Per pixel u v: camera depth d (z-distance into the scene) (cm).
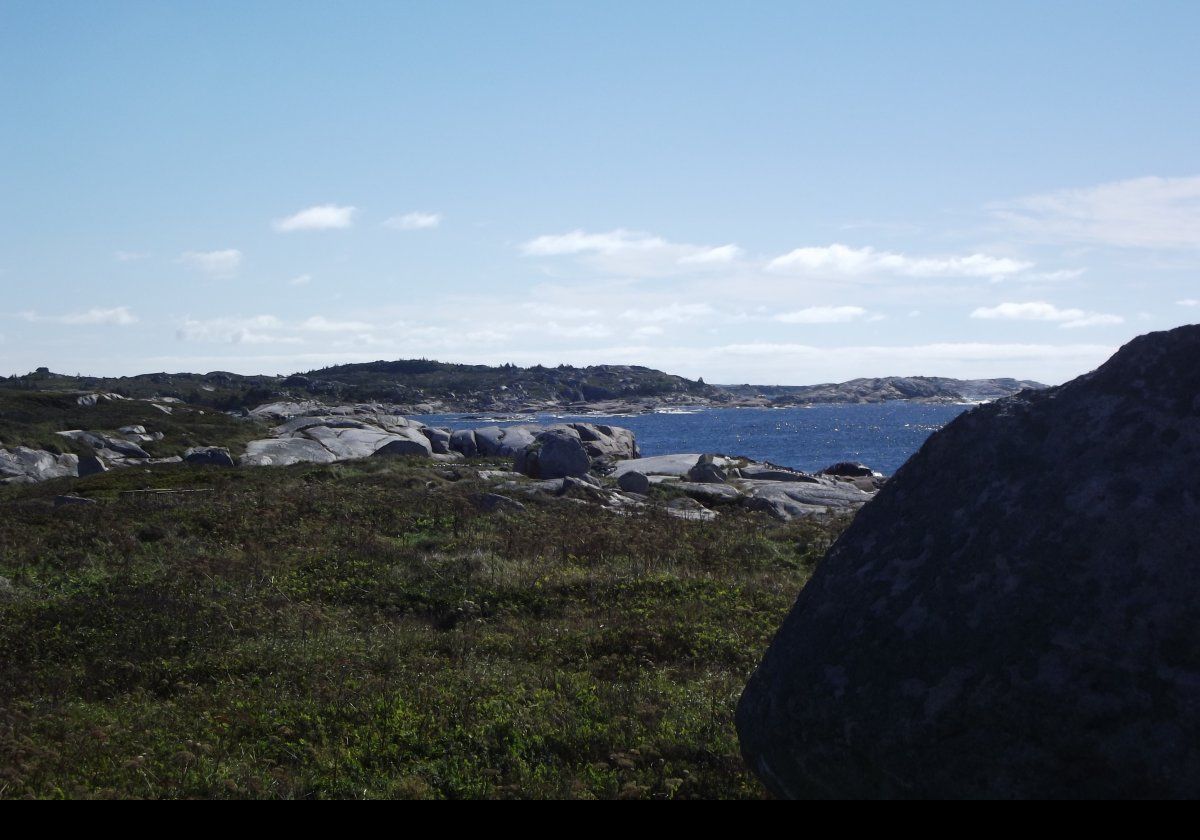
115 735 815
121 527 1917
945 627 477
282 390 17450
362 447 4719
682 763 714
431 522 2058
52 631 1176
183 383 15712
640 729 797
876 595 517
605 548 1730
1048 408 532
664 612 1266
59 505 2375
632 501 2658
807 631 538
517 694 907
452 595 1365
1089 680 434
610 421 18088
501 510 2233
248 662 1048
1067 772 434
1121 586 447
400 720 838
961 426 561
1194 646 424
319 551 1692
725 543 1839
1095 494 477
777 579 1534
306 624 1212
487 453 4581
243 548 1764
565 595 1379
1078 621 446
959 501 526
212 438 5378
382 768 745
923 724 461
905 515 549
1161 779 416
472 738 784
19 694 969
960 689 458
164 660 1063
